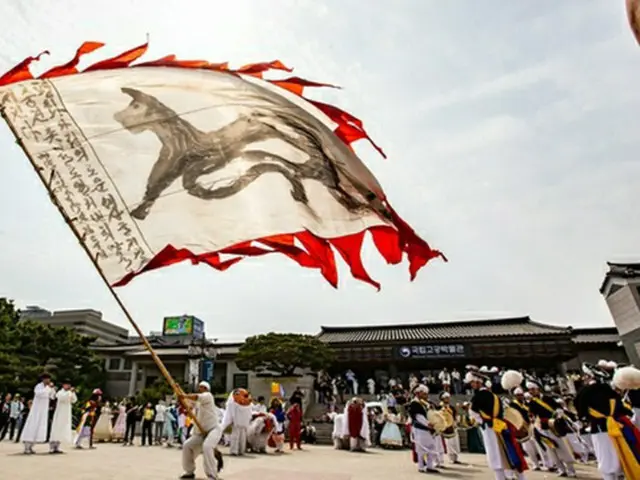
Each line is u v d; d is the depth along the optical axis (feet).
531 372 106.22
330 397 96.99
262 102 14.79
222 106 14.51
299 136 14.47
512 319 124.57
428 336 113.91
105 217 12.29
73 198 12.33
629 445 19.31
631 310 93.45
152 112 13.94
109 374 130.93
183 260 12.17
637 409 22.59
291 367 101.91
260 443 46.32
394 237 13.79
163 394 99.19
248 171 13.70
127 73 14.71
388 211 13.92
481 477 29.45
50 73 13.92
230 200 13.19
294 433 52.49
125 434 58.03
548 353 101.19
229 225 12.82
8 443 49.24
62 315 177.17
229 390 120.98
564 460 30.63
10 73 13.37
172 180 13.11
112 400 115.24
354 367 113.70
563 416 31.45
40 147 12.82
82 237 11.93
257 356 98.58
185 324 146.30
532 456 34.86
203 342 87.15
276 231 13.00
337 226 13.55
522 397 33.37
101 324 181.57
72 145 13.00
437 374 110.63
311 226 13.35
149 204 12.69
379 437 58.39
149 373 129.39
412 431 34.06
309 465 34.50
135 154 13.30
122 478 24.45
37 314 191.72
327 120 14.79
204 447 23.27
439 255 13.51
